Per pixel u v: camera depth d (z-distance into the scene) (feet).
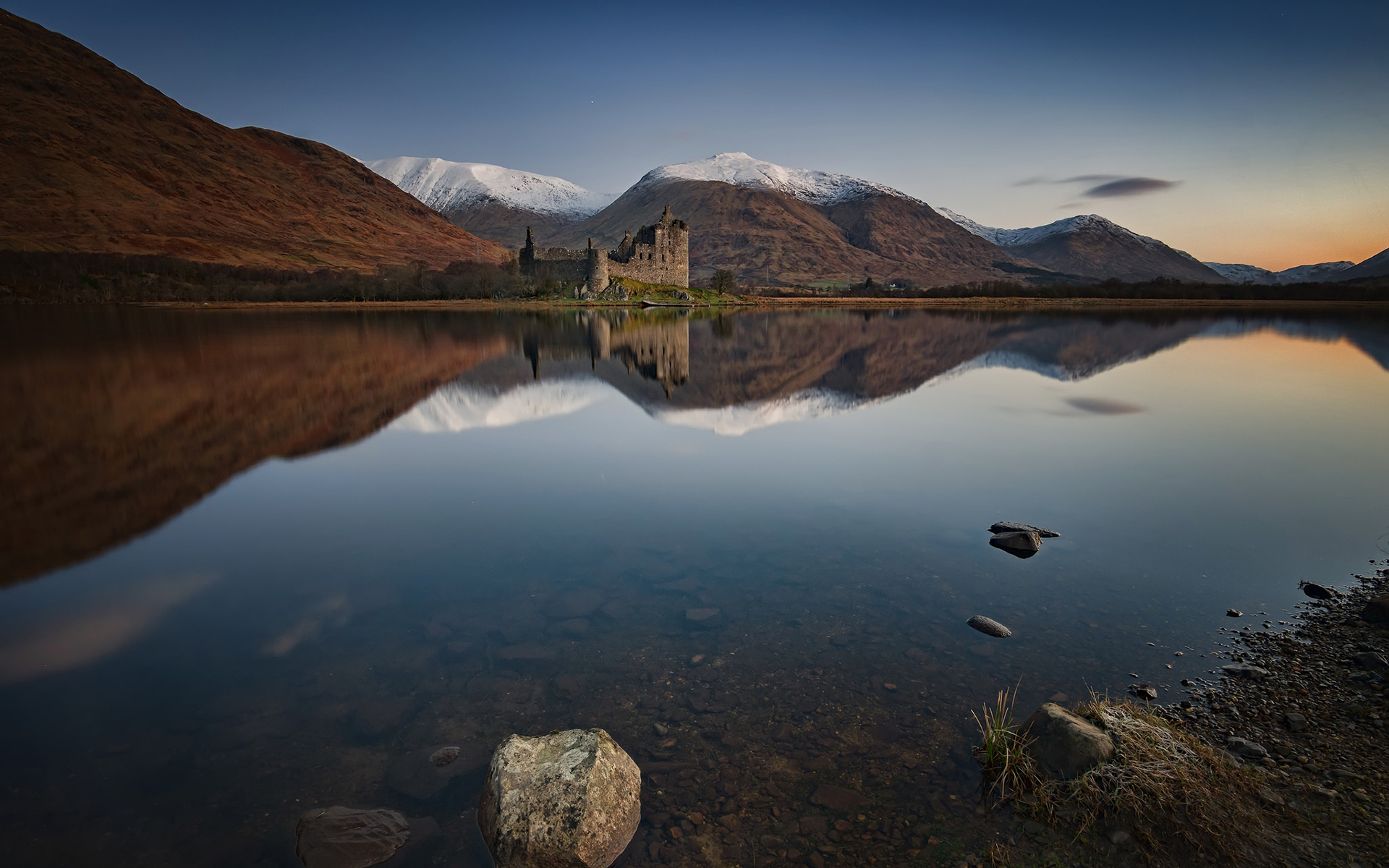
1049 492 45.37
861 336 193.36
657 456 56.65
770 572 32.94
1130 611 28.53
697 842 17.26
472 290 393.50
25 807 18.24
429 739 21.11
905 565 33.65
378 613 29.19
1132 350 148.66
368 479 50.49
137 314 284.20
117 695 23.44
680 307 352.69
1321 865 15.64
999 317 284.61
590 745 18.62
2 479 51.98
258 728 21.57
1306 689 22.50
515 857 16.35
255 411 79.25
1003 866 16.16
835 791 18.81
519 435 65.92
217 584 32.30
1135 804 17.20
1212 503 42.60
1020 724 21.06
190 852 16.85
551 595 30.73
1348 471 50.21
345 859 16.37
